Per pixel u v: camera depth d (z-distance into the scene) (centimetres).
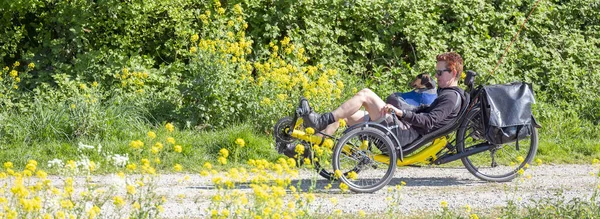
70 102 2248
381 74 2759
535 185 1844
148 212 1193
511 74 2842
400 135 1734
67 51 2544
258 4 2673
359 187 1689
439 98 1747
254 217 1085
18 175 1156
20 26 2589
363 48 2784
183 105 2370
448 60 1762
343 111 1706
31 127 2141
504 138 1750
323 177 1811
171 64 2562
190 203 1527
